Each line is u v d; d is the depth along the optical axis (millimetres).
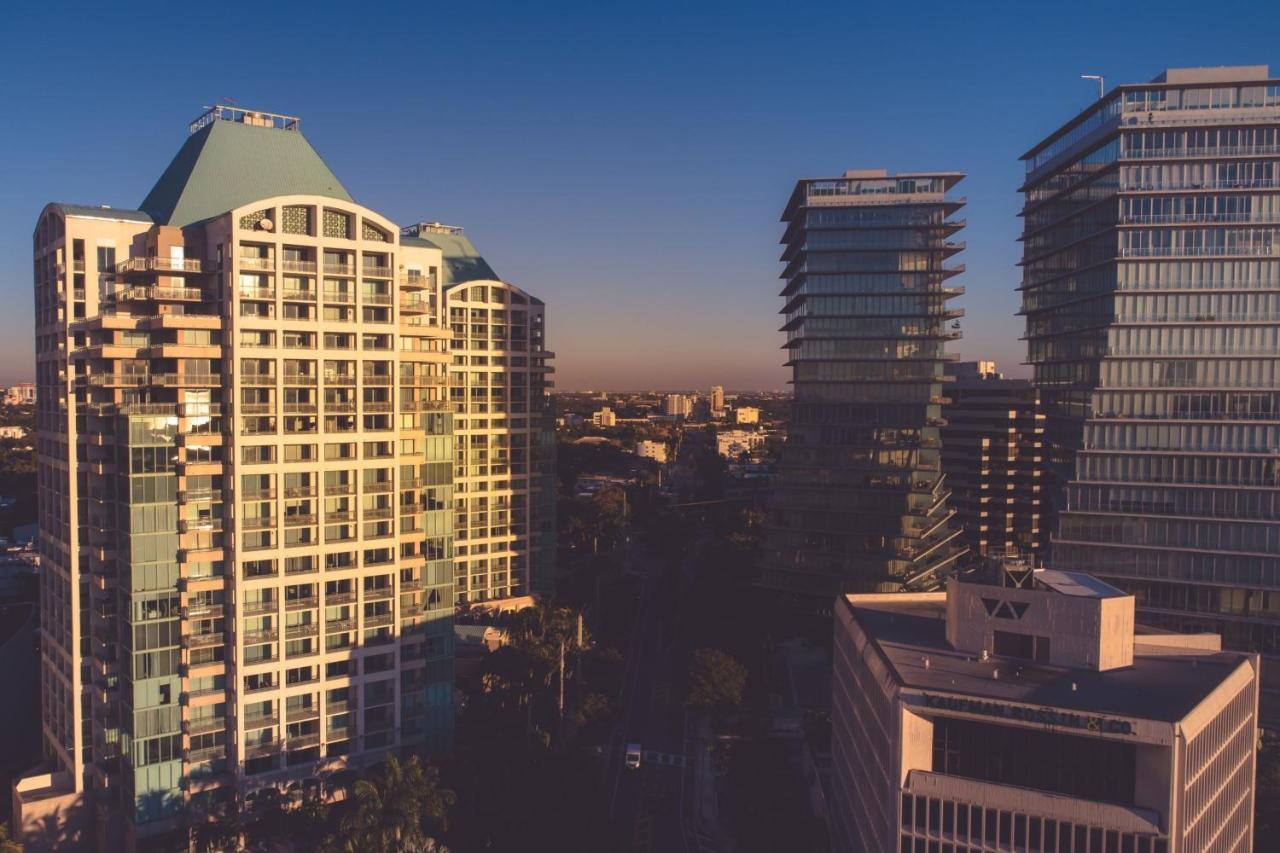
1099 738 71875
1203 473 138750
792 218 189250
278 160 118188
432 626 117438
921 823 77062
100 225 107312
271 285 103875
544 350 189125
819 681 153625
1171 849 69125
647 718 143500
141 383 102812
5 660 139375
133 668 99375
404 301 117125
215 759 104375
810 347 172375
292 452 105438
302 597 106812
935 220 167750
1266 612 135000
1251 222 135375
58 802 105625
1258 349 136500
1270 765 104562
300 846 101938
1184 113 135250
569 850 96812
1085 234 150875
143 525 99125
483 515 182250
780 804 106688
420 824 90750
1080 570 143625
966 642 89625
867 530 170125
